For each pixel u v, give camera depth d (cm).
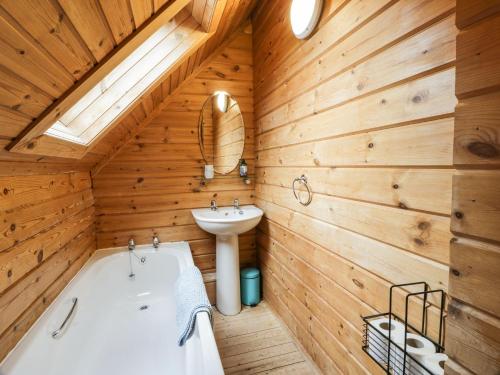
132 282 228
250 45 258
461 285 55
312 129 160
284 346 194
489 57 49
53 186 151
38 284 130
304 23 153
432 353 81
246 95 261
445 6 81
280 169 208
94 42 78
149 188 243
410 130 95
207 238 261
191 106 246
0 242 101
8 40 54
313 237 164
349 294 132
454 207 56
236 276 236
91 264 202
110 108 149
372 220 115
